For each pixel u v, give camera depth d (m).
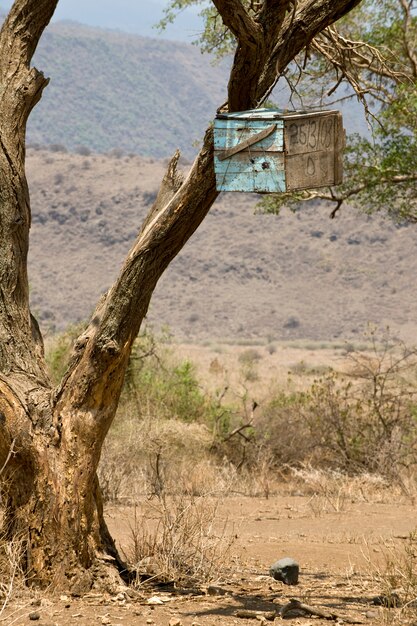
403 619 12.32
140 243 13.52
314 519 23.64
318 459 32.88
